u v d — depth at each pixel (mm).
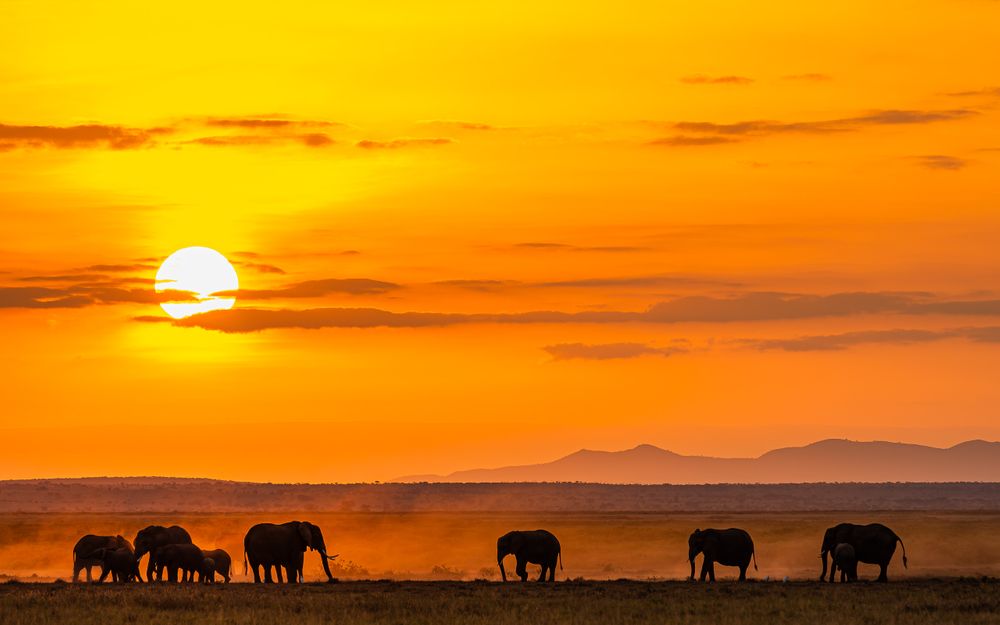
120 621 169250
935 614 181250
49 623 167125
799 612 183500
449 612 180000
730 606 190875
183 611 179875
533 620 173250
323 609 183500
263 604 189375
